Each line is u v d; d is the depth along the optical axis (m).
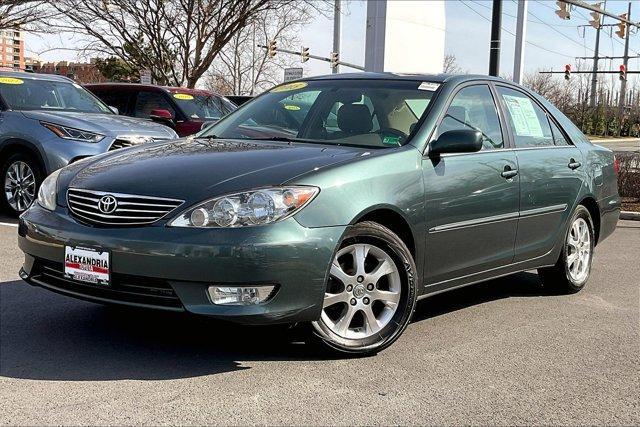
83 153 8.23
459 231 4.68
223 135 5.16
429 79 5.13
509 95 5.61
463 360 4.24
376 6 19.81
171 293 3.68
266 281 3.63
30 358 4.03
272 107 5.32
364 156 4.21
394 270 4.24
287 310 3.72
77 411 3.35
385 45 19.73
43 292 5.40
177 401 3.48
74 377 3.77
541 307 5.60
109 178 4.05
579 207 6.06
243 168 3.98
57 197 4.21
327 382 3.78
